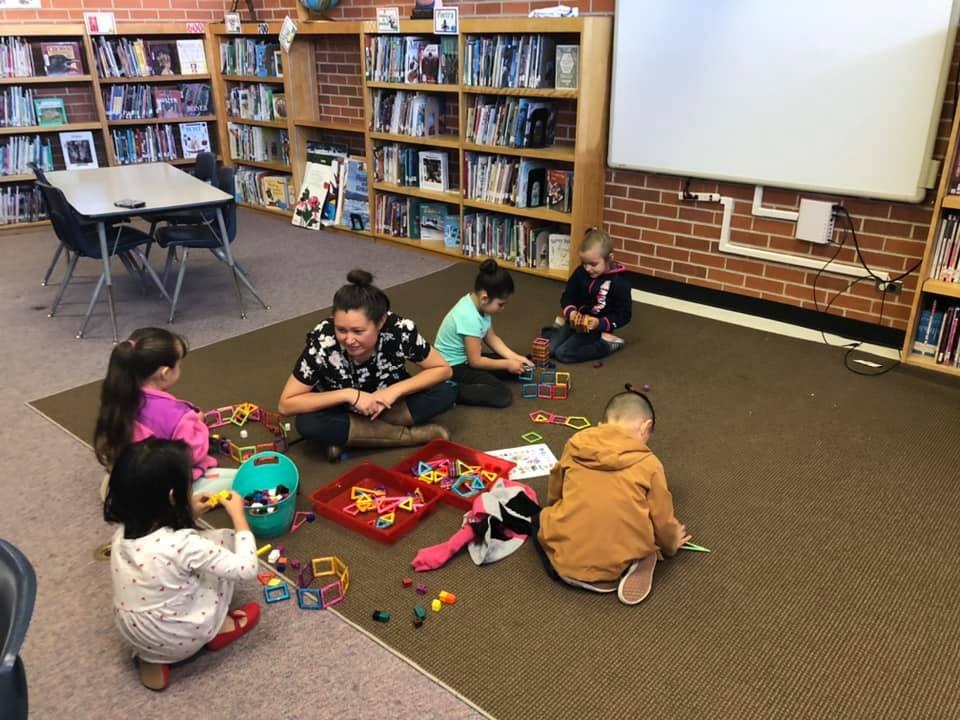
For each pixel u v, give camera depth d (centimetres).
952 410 288
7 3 544
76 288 437
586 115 402
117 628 178
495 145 441
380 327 231
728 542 212
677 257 415
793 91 345
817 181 350
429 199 515
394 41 478
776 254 374
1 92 543
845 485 239
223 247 384
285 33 546
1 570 108
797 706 160
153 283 443
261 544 212
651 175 409
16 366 334
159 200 369
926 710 159
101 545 213
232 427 277
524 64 412
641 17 381
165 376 216
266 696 164
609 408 205
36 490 240
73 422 284
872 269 346
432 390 262
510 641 178
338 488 234
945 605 189
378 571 202
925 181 318
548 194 432
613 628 181
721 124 372
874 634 180
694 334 365
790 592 194
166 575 155
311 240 539
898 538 214
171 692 165
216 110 647
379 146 520
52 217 377
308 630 182
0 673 92
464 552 209
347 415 249
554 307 401
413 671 170
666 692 163
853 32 320
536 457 254
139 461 152
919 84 309
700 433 271
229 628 178
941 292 305
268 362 336
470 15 457
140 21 605
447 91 461
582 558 189
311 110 583
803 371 323
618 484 187
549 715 158
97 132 600
